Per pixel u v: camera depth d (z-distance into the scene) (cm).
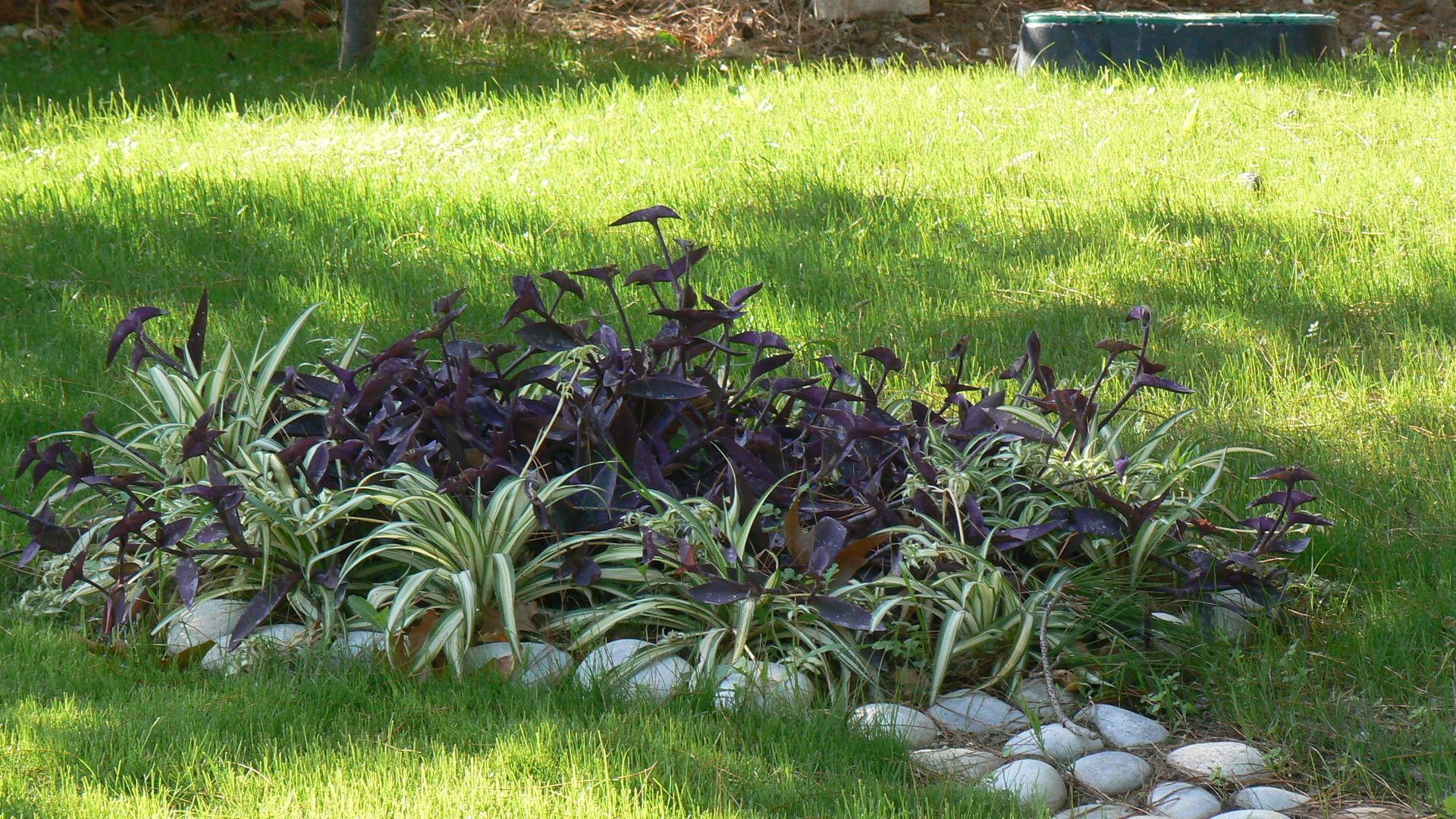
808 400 471
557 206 848
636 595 411
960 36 1469
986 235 793
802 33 1461
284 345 475
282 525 399
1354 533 466
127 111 1105
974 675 395
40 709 359
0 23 1422
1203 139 988
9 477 500
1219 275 722
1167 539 432
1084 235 791
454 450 435
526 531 410
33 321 661
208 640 397
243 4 1484
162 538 390
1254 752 355
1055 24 1262
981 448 455
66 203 821
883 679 391
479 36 1418
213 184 857
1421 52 1336
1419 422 550
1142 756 359
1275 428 550
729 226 811
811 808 323
